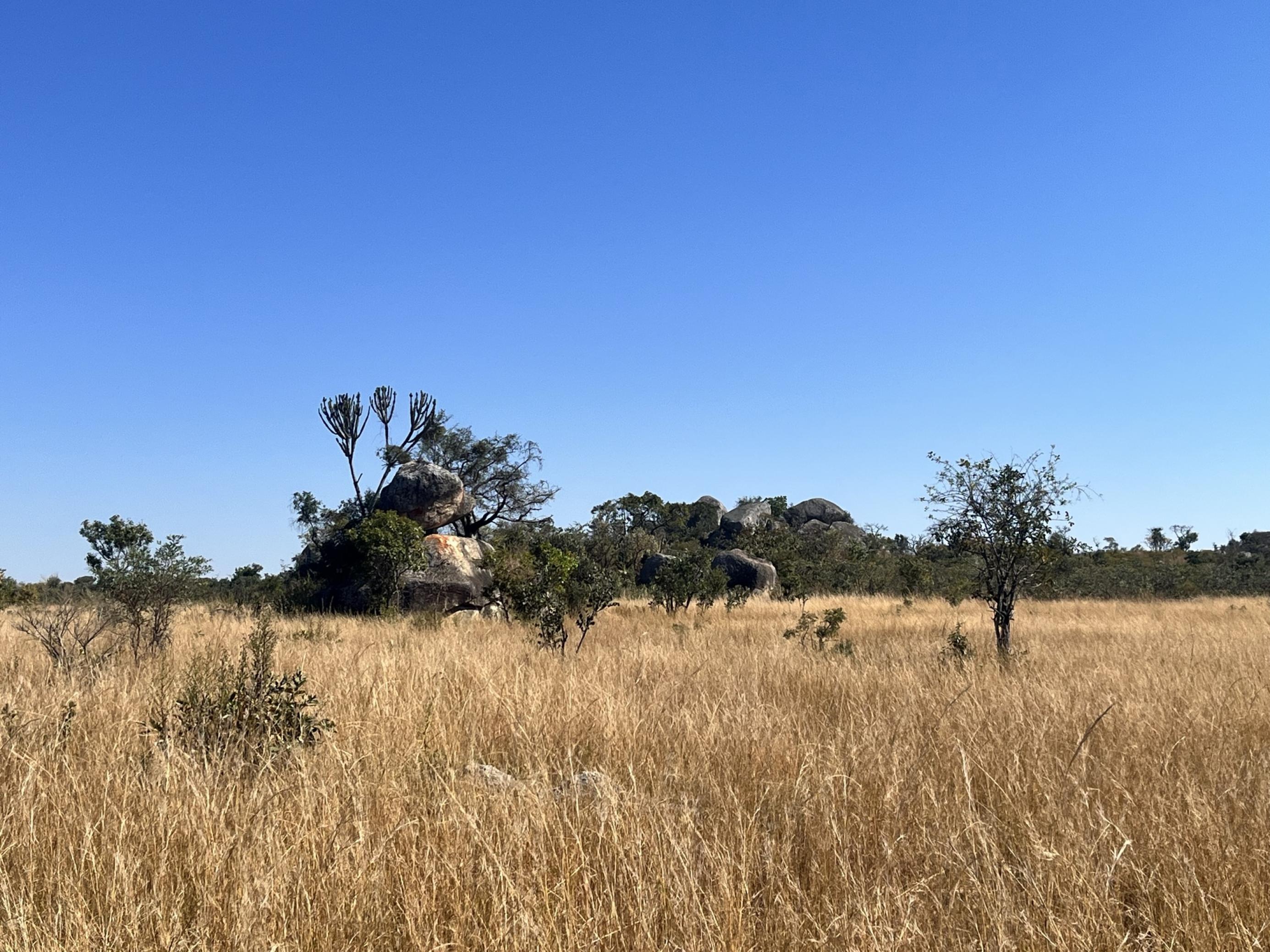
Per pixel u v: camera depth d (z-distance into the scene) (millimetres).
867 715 7555
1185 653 12625
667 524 72125
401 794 4812
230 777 5086
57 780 4898
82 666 10078
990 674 10086
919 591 37125
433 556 26734
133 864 3705
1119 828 4289
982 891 3686
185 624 18391
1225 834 4215
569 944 3207
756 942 3398
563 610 15195
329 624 20359
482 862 3719
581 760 6309
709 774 5508
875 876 3951
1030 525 14016
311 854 3869
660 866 3730
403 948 3295
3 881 3604
